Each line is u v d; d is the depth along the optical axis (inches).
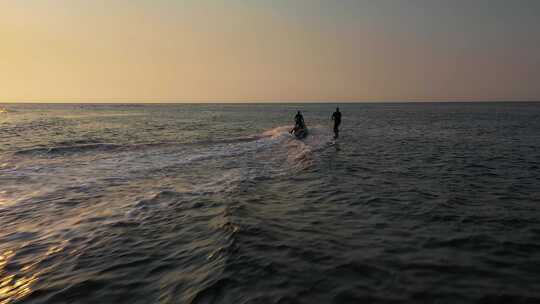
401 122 1808.6
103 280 153.1
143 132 1045.8
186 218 242.7
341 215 249.8
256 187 343.0
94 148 629.0
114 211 262.1
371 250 184.1
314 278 150.5
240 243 188.9
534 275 155.6
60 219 243.4
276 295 135.4
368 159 542.0
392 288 142.7
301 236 204.2
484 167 470.9
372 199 296.8
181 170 441.7
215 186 348.8
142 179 385.7
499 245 192.4
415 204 280.4
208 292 138.0
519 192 323.3
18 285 150.5
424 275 155.1
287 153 598.9
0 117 2084.2
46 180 378.0
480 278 152.8
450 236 206.8
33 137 839.7
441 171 439.8
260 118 2272.4
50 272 162.4
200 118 2219.5
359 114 3152.1
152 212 258.8
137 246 192.7
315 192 323.3
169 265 166.7
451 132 1144.8
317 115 2874.0
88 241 201.3
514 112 3467.0
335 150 652.7
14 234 213.9
